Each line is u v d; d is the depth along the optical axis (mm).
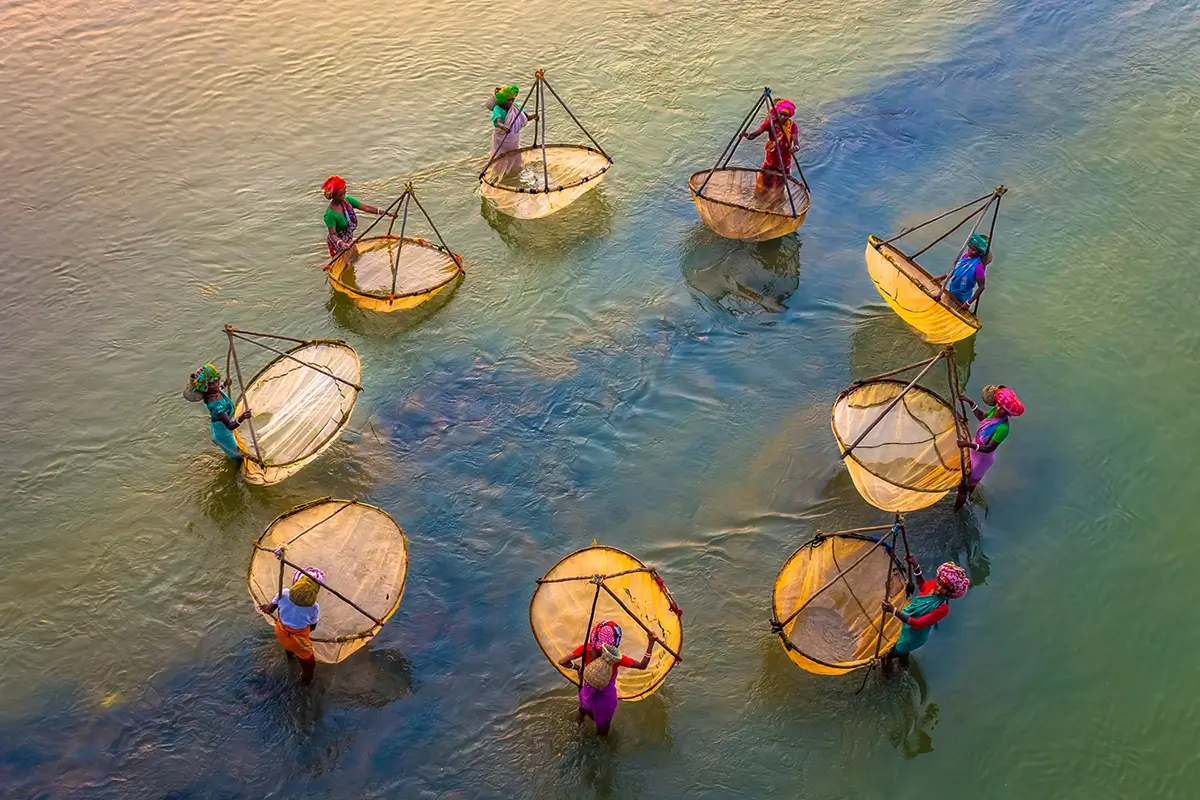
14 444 13195
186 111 19641
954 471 12516
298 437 12922
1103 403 14219
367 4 23500
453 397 14203
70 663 10773
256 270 16156
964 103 20781
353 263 15938
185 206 17344
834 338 15336
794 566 11391
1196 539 12438
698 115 20219
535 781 9969
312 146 18906
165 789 9773
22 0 22875
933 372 14680
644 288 16188
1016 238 17172
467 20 23094
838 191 18359
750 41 22781
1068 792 10008
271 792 9812
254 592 10414
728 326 15492
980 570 12055
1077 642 11336
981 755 10281
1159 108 20453
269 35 22125
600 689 9555
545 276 16344
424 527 12438
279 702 10508
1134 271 16453
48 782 9758
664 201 18031
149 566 11812
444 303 15750
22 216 16984
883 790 9977
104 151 18516
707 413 14109
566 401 14195
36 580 11586
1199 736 10477
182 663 10836
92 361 14453
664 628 10656
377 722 10383
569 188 16484
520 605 11617
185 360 14531
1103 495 12961
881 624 10320
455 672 10891
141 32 22016
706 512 12750
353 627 10789
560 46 22266
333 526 11688
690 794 9898
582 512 12727
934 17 23922
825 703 10641
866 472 11922
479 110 20031
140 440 13359
